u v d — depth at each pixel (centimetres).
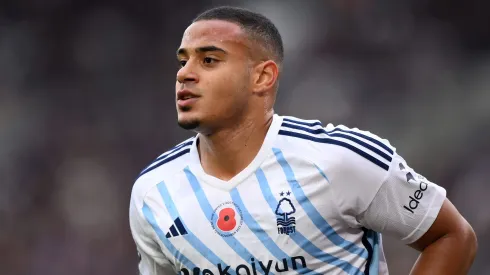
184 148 1334
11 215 5553
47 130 6322
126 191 5881
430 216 1280
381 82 6412
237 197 1248
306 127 1295
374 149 1255
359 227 1277
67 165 6016
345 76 6419
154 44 6812
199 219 1253
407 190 1269
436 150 5844
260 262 1232
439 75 6462
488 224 4959
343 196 1232
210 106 1241
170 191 1290
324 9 6625
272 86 1290
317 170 1230
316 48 6569
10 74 6631
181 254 1266
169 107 6550
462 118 6094
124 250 5338
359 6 6644
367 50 6575
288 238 1223
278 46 1309
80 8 6850
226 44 1246
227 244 1240
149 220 1288
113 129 6366
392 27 6644
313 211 1224
